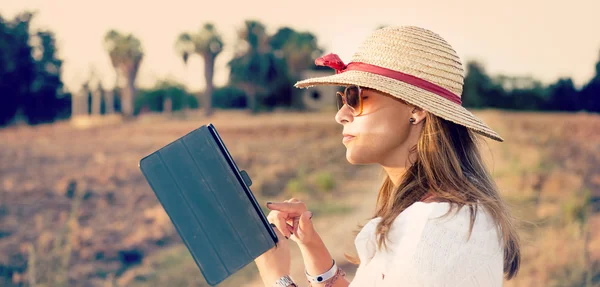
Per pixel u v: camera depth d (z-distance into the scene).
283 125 30.31
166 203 1.84
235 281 8.27
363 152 1.92
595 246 8.26
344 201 14.34
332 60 2.06
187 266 9.53
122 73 36.56
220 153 1.91
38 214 12.86
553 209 10.56
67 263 9.14
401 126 1.88
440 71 1.89
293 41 44.31
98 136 26.47
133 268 9.51
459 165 1.84
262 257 1.93
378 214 2.18
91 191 15.22
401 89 1.83
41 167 18.45
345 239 9.98
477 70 46.22
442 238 1.64
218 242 1.85
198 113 38.72
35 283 8.21
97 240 10.89
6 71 31.98
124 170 18.41
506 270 1.94
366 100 1.89
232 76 42.56
